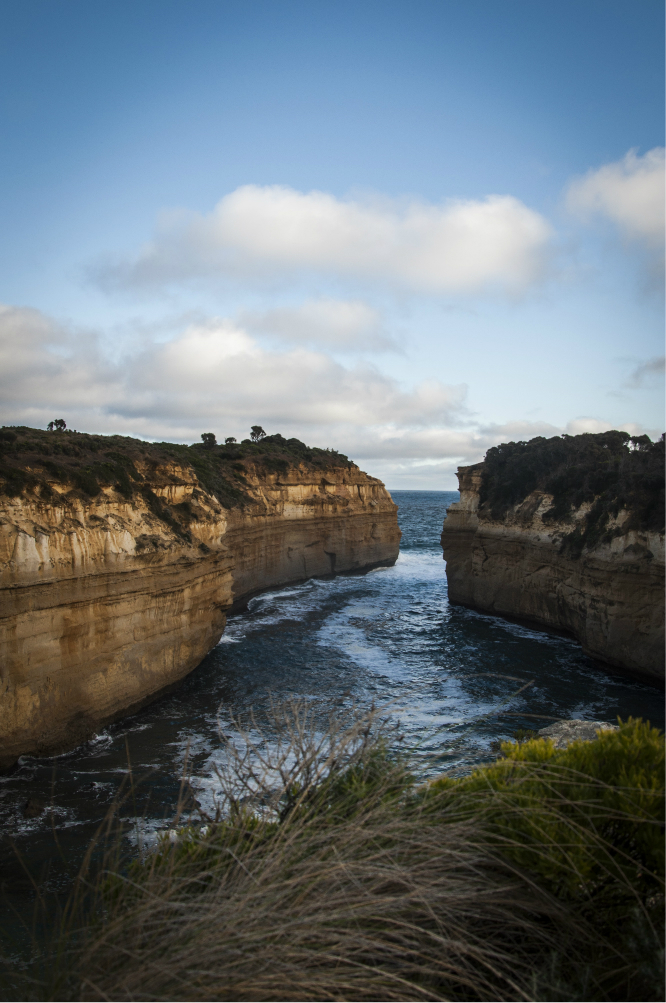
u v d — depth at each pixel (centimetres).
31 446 2098
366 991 289
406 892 345
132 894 358
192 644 2448
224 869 369
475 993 332
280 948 298
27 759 1672
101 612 1916
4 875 1145
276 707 537
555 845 355
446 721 2017
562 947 343
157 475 2617
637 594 2608
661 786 382
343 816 392
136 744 1823
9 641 1608
